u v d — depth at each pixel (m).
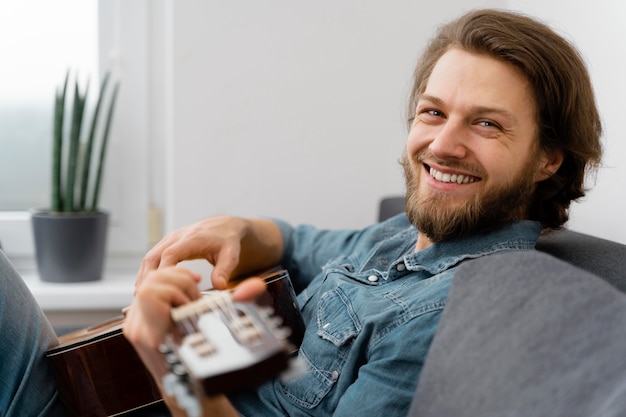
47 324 1.22
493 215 1.11
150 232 2.10
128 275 2.06
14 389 1.14
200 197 1.87
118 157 2.06
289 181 1.89
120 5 2.02
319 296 1.23
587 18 1.38
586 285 0.66
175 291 0.73
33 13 2.02
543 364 0.61
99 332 1.20
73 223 1.86
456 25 1.17
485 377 0.64
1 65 2.02
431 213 1.11
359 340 1.04
